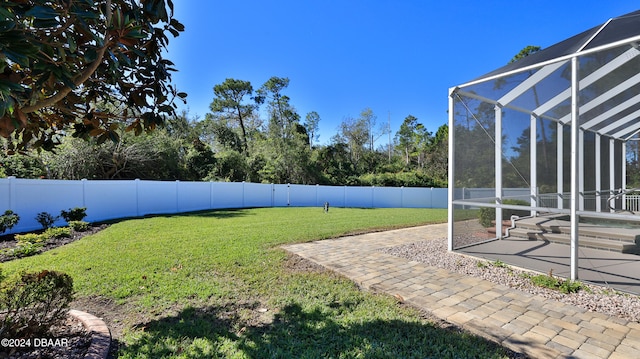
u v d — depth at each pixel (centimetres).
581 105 673
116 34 186
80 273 477
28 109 178
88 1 167
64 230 829
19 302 248
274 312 346
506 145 694
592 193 862
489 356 258
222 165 2223
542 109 708
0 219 815
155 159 1792
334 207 1934
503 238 707
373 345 275
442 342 281
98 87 264
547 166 768
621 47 392
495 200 682
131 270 493
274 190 1900
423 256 596
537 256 558
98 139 259
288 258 580
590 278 439
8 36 135
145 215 1336
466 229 645
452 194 618
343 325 314
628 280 429
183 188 1519
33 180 971
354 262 556
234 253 611
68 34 173
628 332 297
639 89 581
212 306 360
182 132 2602
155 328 304
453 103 612
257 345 275
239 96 3588
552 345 275
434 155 3353
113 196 1232
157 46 251
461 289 418
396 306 363
